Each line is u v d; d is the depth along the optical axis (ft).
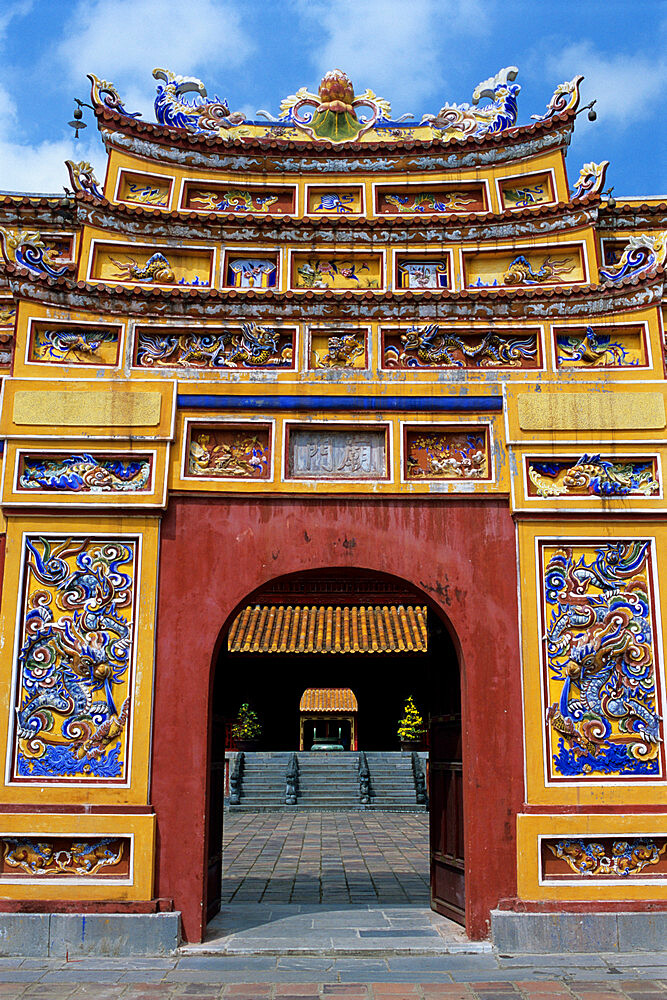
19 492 29.53
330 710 94.68
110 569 29.40
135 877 27.14
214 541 29.76
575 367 31.42
